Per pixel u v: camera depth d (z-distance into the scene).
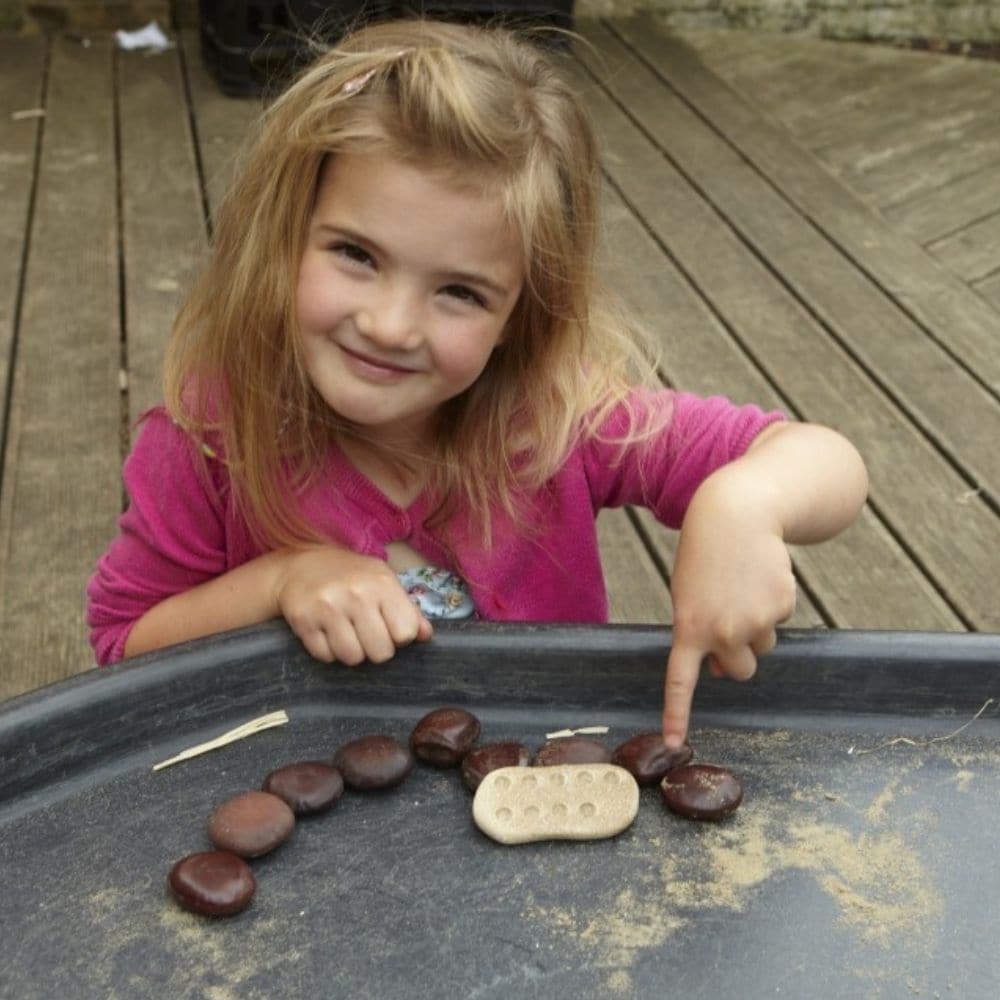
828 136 3.21
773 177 2.97
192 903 0.72
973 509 1.90
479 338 0.93
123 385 2.12
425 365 0.93
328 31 2.55
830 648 0.88
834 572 1.76
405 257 0.90
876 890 0.75
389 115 0.90
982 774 0.84
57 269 2.45
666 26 3.80
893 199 2.91
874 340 2.35
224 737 0.86
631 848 0.78
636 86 3.42
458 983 0.69
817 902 0.75
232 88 3.21
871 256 2.65
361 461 1.09
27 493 1.84
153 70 3.38
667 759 0.83
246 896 0.72
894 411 2.14
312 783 0.80
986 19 3.78
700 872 0.76
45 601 1.65
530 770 0.81
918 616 1.69
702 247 2.65
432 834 0.79
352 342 0.92
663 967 0.71
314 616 0.88
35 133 3.00
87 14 3.56
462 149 0.90
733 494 0.91
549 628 0.89
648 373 1.19
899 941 0.72
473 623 0.90
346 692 0.90
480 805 0.79
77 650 1.58
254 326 1.00
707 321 2.38
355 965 0.70
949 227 2.79
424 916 0.73
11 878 0.74
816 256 2.64
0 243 2.54
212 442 1.07
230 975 0.69
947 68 3.62
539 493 1.13
